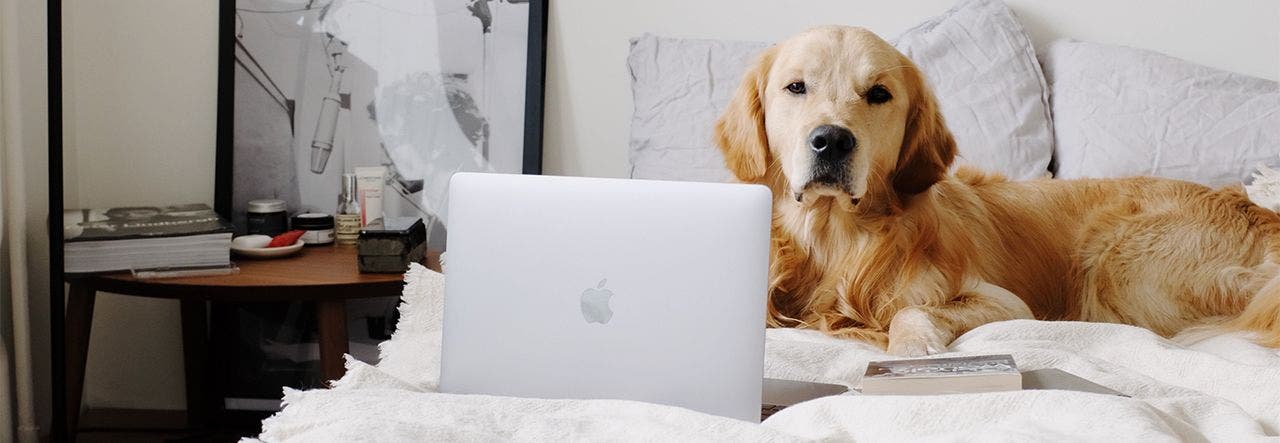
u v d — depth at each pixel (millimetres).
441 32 2533
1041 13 2400
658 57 2287
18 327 2279
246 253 2326
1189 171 2062
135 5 2520
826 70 2072
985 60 2195
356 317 2596
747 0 2451
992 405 1159
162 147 2561
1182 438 1134
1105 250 2033
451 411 1204
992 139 2123
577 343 1326
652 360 1308
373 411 1209
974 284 2014
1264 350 1825
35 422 2352
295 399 1261
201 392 2586
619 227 1312
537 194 1339
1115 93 2152
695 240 1296
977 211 2064
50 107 2211
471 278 1355
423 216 2568
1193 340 1955
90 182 2557
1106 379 1478
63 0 2482
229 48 2523
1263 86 2141
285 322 2598
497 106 2537
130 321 2621
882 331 1997
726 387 1295
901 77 2090
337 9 2535
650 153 2213
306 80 2543
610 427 1135
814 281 2041
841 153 2010
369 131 2559
